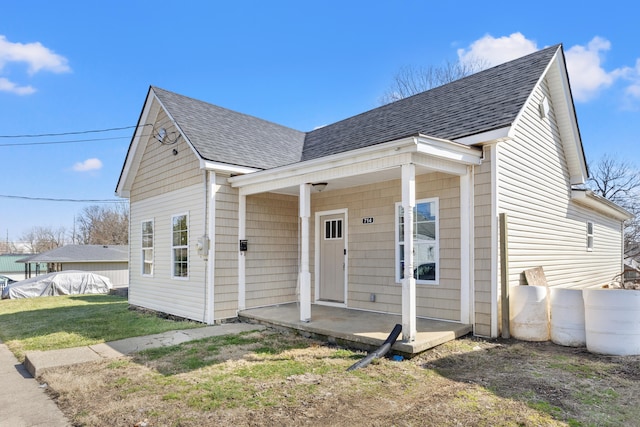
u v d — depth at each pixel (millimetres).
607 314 5109
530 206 7191
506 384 4027
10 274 37812
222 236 8023
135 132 10133
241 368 4738
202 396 3844
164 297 9422
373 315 7266
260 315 7500
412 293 5191
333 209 8633
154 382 4316
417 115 8375
